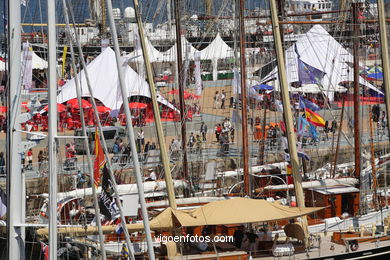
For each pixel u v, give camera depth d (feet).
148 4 309.22
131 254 133.18
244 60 246.47
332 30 422.82
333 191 232.94
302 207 196.95
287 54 351.25
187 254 188.96
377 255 201.16
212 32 411.13
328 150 321.73
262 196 249.55
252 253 194.80
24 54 228.43
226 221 184.03
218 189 259.19
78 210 232.94
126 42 446.19
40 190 265.54
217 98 419.95
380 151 314.14
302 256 194.08
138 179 120.26
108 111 347.15
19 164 121.60
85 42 433.89
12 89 120.88
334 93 377.50
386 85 197.77
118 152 305.94
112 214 138.00
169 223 187.52
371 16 310.45
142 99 368.48
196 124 384.06
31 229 221.87
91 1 377.50
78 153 291.79
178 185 248.52
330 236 213.87
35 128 329.93
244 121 244.01
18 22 120.88
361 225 211.00
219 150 320.09
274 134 328.49
